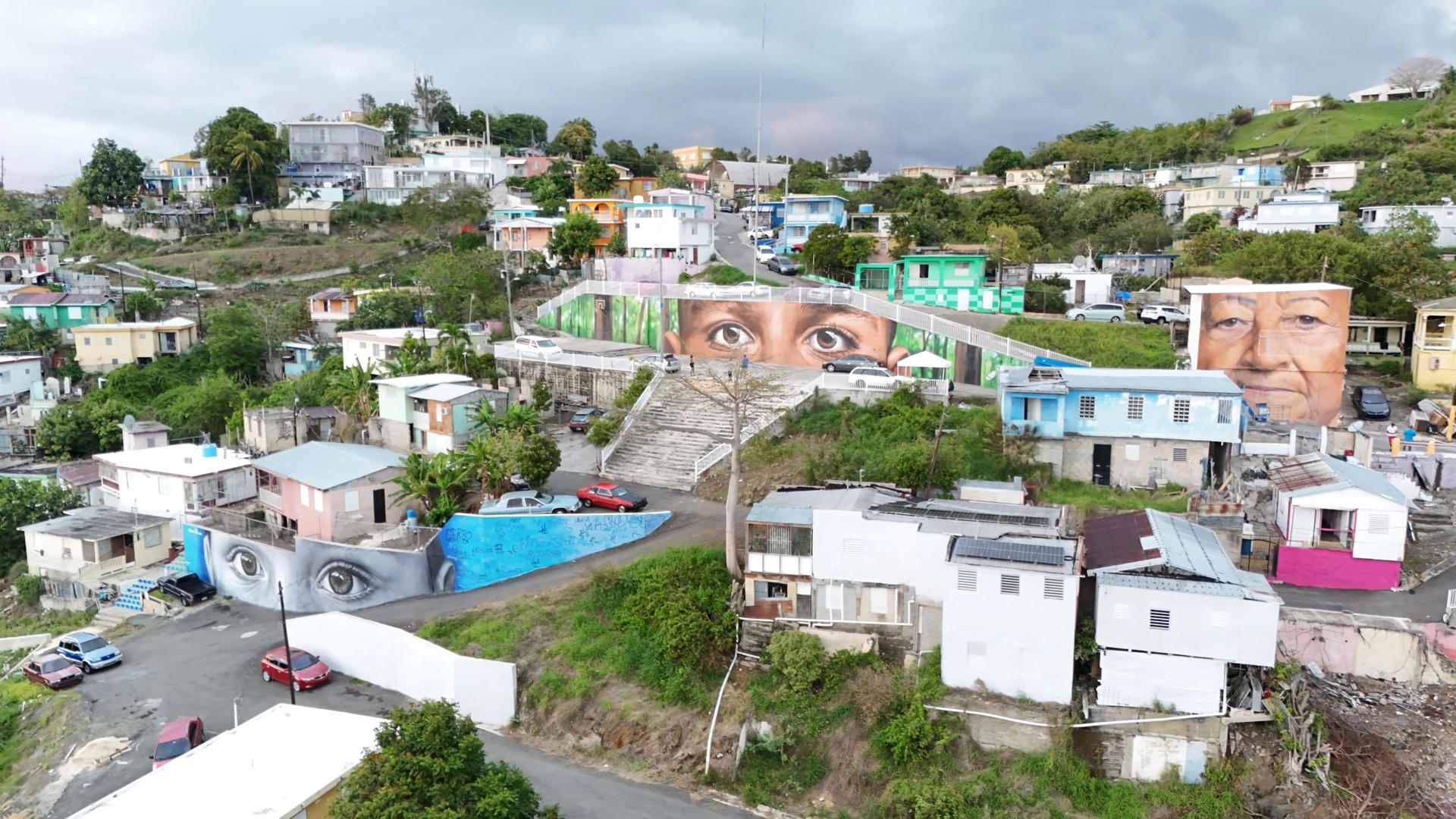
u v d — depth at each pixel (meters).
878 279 74.12
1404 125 125.06
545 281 88.81
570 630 37.88
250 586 47.19
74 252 117.56
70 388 78.56
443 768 23.92
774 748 32.38
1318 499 35.44
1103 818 28.45
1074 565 30.41
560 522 42.84
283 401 67.25
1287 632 31.78
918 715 30.86
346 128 130.38
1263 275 62.47
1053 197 109.06
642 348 69.12
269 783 26.86
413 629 39.25
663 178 129.88
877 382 51.56
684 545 41.06
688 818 29.98
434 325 79.19
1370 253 61.66
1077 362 50.91
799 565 35.88
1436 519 38.81
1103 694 30.12
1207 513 37.59
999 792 29.28
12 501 55.00
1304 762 28.20
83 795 31.55
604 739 33.81
